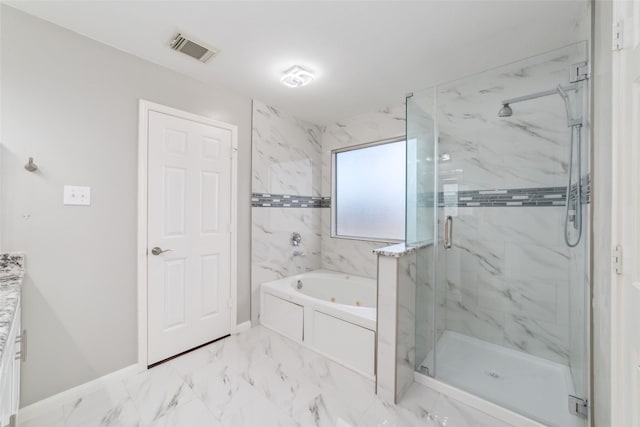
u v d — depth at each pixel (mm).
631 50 894
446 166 2268
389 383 1729
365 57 1990
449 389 1774
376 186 3168
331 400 1717
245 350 2307
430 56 1974
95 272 1787
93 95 1766
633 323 883
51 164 1610
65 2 1453
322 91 2564
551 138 1963
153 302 2061
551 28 1641
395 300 1719
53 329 1625
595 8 1302
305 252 3342
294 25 1650
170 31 1707
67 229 1673
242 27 1667
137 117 1969
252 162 2760
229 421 1538
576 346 1691
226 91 2518
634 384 875
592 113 1328
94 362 1784
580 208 1620
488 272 2252
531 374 1889
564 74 1652
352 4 1476
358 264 3199
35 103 1556
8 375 1025
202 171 2357
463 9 1497
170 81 2139
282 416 1577
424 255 2072
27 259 1534
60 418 1540
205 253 2389
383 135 2984
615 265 978
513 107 2066
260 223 2840
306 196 3357
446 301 2391
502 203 2178
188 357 2189
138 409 1618
